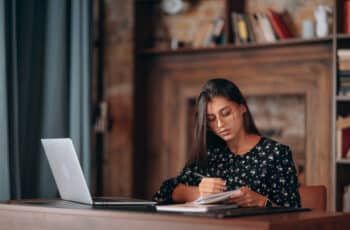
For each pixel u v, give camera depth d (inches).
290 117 198.1
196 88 206.1
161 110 212.5
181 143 208.8
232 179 117.6
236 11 200.7
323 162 185.9
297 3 195.6
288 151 116.8
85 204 107.0
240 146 119.3
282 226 82.4
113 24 216.5
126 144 212.5
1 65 155.7
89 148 177.2
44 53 172.4
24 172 167.8
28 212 106.3
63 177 112.5
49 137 170.7
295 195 114.0
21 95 166.7
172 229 88.0
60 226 101.2
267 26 191.0
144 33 215.2
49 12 172.9
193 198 117.3
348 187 179.2
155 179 213.0
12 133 160.1
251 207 97.0
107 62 217.0
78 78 175.9
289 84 191.2
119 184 213.3
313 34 186.2
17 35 166.1
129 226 92.6
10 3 161.3
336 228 92.5
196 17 210.7
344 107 182.4
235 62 199.2
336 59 177.5
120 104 214.1
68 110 176.4
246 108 119.0
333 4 180.9
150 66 214.4
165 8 211.5
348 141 177.3
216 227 84.0
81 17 178.2
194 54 206.1
